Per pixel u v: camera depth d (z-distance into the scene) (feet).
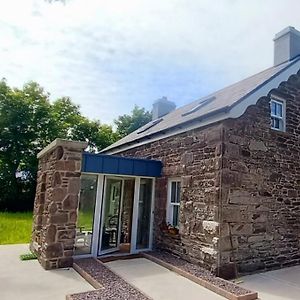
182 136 26.96
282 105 27.17
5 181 72.23
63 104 92.27
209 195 22.47
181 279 20.02
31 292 16.57
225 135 22.26
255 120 24.35
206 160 23.41
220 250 20.67
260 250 23.06
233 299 16.17
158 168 29.17
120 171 26.45
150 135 31.07
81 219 24.93
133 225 27.96
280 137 26.02
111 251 27.25
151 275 20.77
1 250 27.43
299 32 30.40
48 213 22.41
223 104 24.12
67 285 17.87
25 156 74.64
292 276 21.90
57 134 79.25
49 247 21.43
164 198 28.09
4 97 73.51
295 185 26.66
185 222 24.75
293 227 25.86
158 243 28.07
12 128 73.51
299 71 28.53
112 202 27.66
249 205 22.82
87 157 24.61
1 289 16.89
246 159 23.20
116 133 99.96
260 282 20.18
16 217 57.57
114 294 15.65
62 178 22.40
